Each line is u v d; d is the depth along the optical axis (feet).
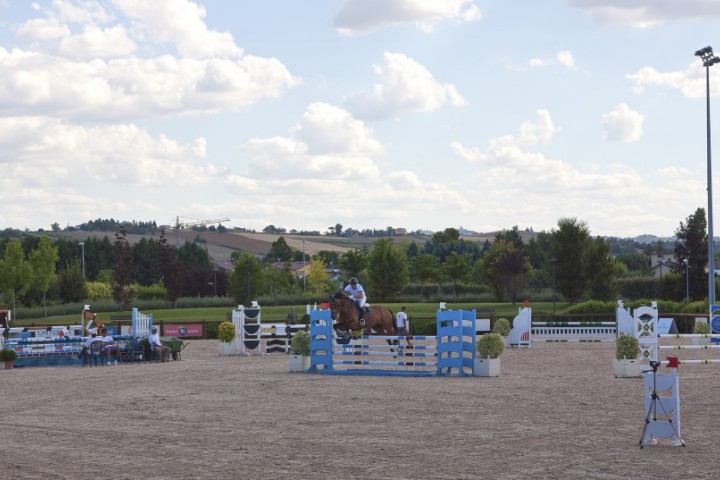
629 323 118.32
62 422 47.24
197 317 202.59
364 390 60.44
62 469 34.58
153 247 384.88
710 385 60.23
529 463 34.27
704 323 116.47
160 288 298.15
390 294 277.85
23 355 94.07
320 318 75.87
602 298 219.82
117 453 37.76
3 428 45.55
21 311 242.17
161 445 39.50
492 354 70.08
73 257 373.61
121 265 249.34
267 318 189.06
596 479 31.32
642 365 73.56
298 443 39.47
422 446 38.29
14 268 242.99
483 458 35.40
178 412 50.24
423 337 73.67
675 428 37.35
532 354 97.76
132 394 59.82
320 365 79.66
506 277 258.57
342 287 79.30
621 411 48.06
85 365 91.61
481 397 55.36
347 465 34.45
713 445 37.65
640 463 33.96
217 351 111.65
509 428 42.78
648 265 408.67
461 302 275.39
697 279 205.57
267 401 54.80
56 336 112.06
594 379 66.44
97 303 256.11
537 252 352.28
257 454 37.01
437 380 67.51
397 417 47.06
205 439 40.93
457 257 302.45
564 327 131.03
